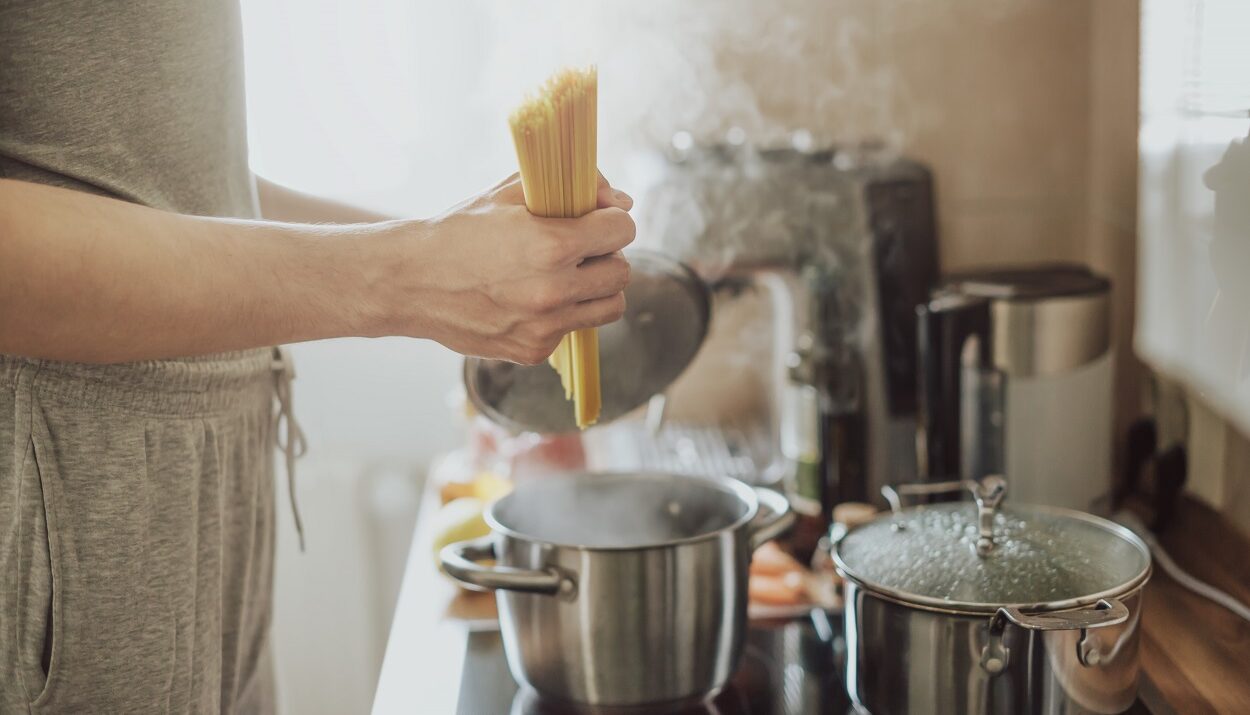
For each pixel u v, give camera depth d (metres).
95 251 0.61
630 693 0.81
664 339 0.97
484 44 1.72
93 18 0.71
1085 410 1.14
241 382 0.83
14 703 0.74
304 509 1.70
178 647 0.78
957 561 0.74
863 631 0.75
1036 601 0.70
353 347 1.79
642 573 0.79
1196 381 0.98
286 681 1.74
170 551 0.76
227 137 0.83
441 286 0.66
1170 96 1.02
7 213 0.59
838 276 1.30
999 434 1.14
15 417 0.70
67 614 0.73
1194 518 1.00
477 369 0.93
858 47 1.54
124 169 0.74
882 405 1.37
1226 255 0.90
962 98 1.53
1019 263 1.55
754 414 1.64
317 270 0.65
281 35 1.70
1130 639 0.71
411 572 1.15
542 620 0.82
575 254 0.64
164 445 0.75
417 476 1.83
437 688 0.89
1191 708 0.78
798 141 1.51
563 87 0.63
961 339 1.11
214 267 0.64
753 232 1.38
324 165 1.75
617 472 1.00
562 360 0.75
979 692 0.70
